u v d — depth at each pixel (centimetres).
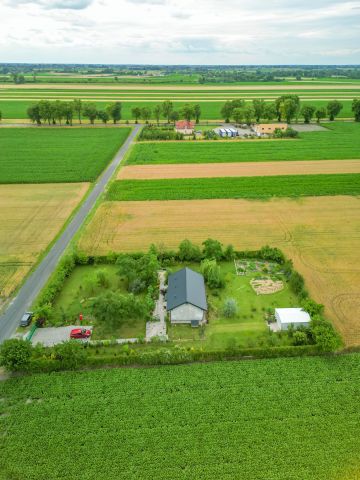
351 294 5322
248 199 8575
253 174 10194
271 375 3984
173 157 11806
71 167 10688
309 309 4750
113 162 11406
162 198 8612
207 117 18862
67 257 5881
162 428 3434
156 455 3206
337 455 3181
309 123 17188
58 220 7575
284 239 6844
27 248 6531
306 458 3161
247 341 4488
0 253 6372
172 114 17075
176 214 7850
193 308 4678
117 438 3353
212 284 5434
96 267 5994
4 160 11344
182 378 3959
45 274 5791
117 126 16675
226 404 3659
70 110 16550
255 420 3494
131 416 3550
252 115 16562
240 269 5906
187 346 4425
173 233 7075
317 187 9219
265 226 7325
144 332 4647
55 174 10100
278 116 17100
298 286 5281
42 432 3416
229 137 14538
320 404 3644
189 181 9638
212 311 4997
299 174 10156
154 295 5250
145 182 9600
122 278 5675
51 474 3073
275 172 10350
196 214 7844
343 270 5894
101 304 4566
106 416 3553
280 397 3719
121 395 3772
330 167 10750
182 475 3053
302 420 3484
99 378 3972
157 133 14338
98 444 3303
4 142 13475
